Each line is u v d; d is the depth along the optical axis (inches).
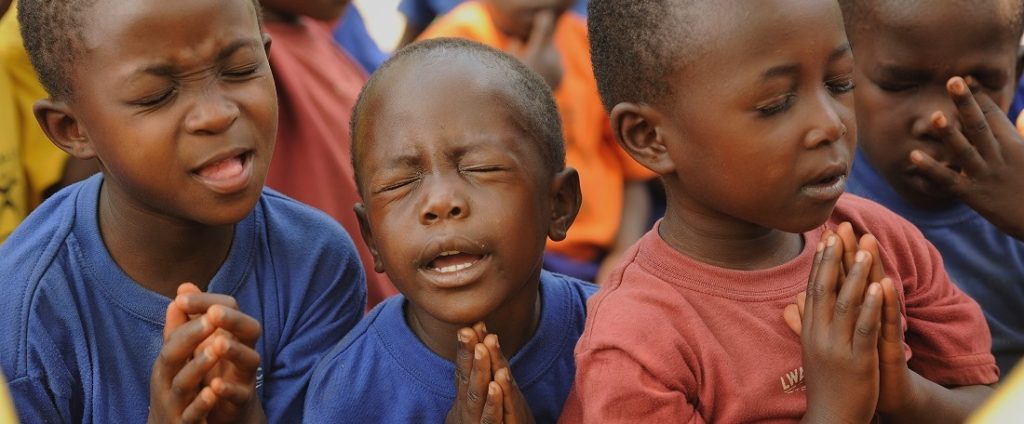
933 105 110.7
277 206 106.0
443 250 86.5
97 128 90.3
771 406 86.0
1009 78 113.7
